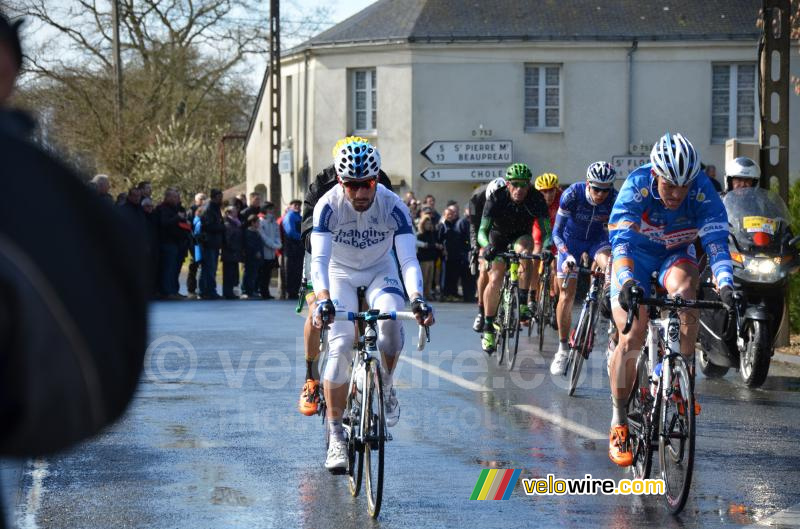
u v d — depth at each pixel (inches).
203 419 362.6
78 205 81.6
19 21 85.0
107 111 1844.2
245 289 990.4
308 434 339.3
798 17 623.2
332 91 1509.6
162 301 911.0
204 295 964.0
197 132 2114.9
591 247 464.4
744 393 429.1
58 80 1801.2
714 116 1438.2
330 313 255.6
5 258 76.4
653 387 263.7
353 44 1475.1
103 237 82.2
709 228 281.3
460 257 1001.5
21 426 76.9
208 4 1963.6
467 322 727.7
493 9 1461.6
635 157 1422.2
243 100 2219.5
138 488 267.9
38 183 79.6
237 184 2247.8
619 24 1435.8
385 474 283.7
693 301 252.5
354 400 264.1
